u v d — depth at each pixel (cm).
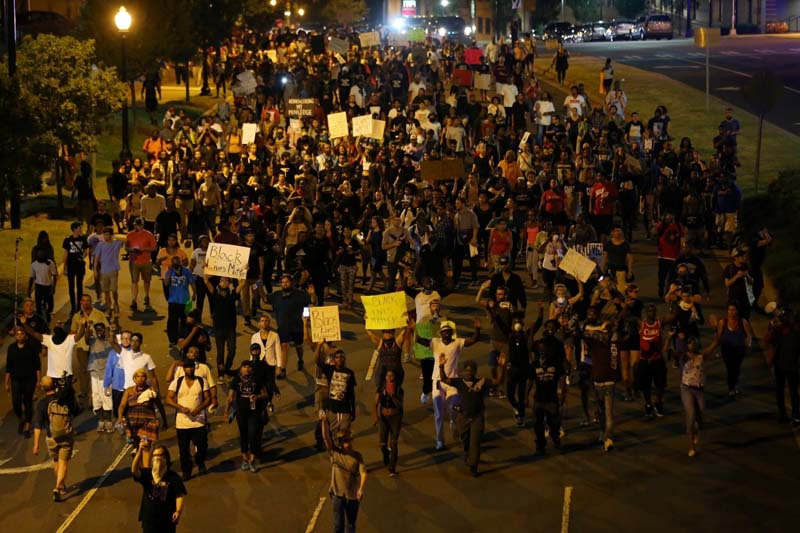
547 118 4031
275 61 5750
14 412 1989
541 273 2556
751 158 3991
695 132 4425
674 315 1919
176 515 1373
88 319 1983
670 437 1819
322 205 2750
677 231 2522
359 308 2584
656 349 1867
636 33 8400
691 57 6700
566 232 2827
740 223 2989
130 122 4756
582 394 1858
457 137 3778
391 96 4650
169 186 3400
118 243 2484
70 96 3066
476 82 4550
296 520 1561
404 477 1691
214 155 3572
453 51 5756
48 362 1944
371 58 5194
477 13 6938
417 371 2167
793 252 2748
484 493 1625
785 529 1488
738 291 2200
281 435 1875
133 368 1828
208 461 1780
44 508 1623
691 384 1731
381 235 2681
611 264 2389
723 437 1814
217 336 2102
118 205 3203
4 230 3158
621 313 1861
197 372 1712
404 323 1828
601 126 3838
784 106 4981
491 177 3106
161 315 2550
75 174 3656
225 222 2547
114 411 1892
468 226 2669
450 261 2742
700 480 1652
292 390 2084
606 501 1588
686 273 2180
